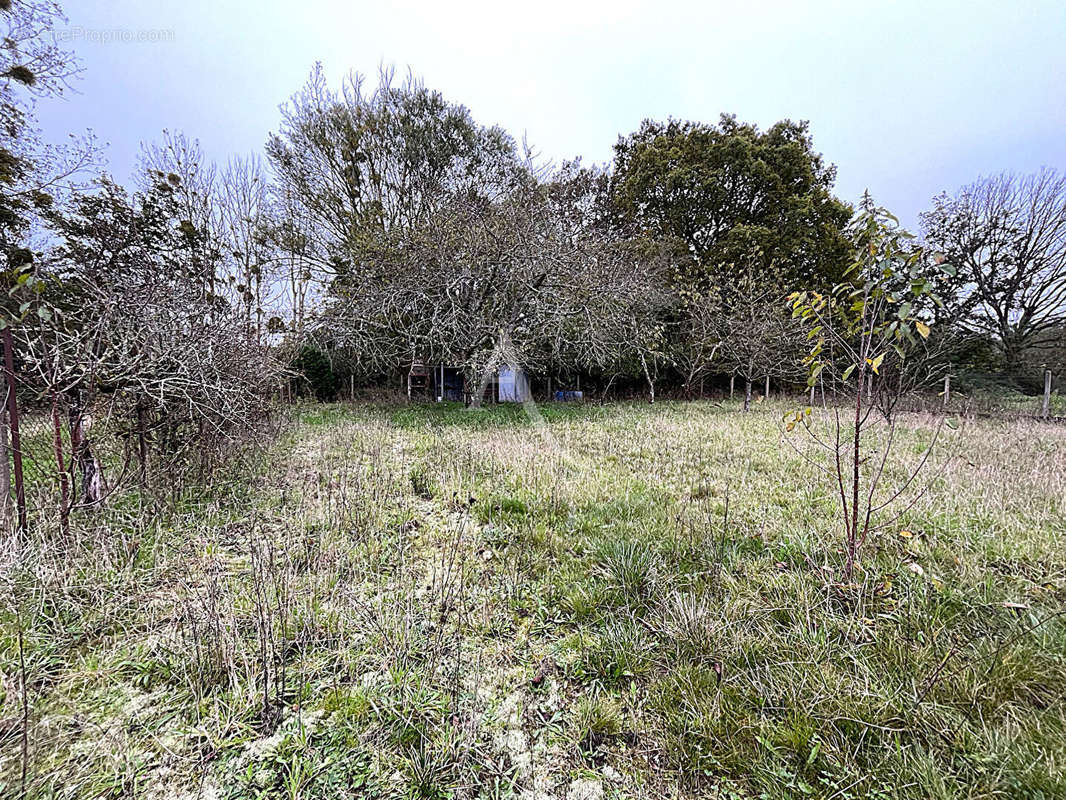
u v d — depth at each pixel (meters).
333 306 9.94
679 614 1.95
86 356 2.56
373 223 12.61
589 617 2.12
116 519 2.87
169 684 1.63
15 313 2.47
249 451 4.42
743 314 10.90
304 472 4.33
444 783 1.30
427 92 14.24
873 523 2.89
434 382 13.00
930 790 1.19
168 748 1.38
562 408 10.84
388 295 9.37
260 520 3.18
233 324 3.95
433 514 3.44
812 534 2.78
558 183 11.99
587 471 4.56
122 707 1.52
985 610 1.97
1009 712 1.42
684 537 2.81
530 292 9.82
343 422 7.66
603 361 11.31
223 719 1.48
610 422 8.26
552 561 2.64
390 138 13.66
